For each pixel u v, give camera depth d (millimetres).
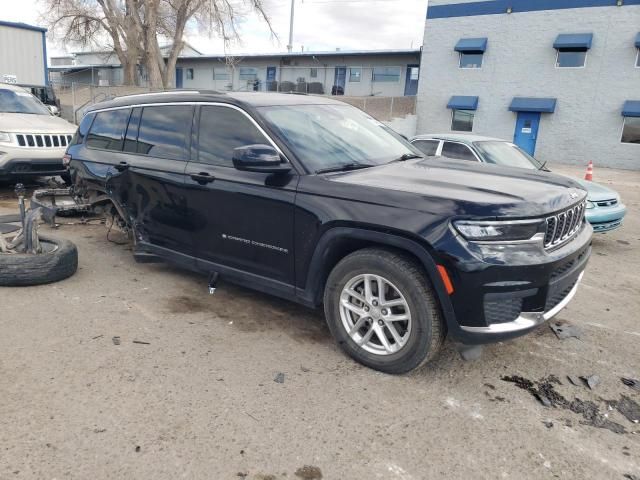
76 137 5758
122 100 5262
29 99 10062
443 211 3014
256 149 3508
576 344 3977
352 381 3291
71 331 3822
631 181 16938
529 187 3359
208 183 4094
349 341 3494
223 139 4125
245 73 36531
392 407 3029
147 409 2908
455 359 3639
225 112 4148
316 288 3633
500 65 23875
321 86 31938
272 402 3029
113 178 5016
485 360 3643
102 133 5355
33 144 8398
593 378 3436
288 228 3641
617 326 4398
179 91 4707
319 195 3461
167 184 4430
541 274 3008
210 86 38344
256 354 3600
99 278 4988
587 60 21797
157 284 4891
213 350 3631
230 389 3146
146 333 3850
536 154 23594
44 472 2396
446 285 2984
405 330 3385
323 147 3902
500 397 3186
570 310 4742
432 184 3354
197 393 3086
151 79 30609
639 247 7539
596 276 5945
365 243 3420
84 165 5406
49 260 4672
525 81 23375
